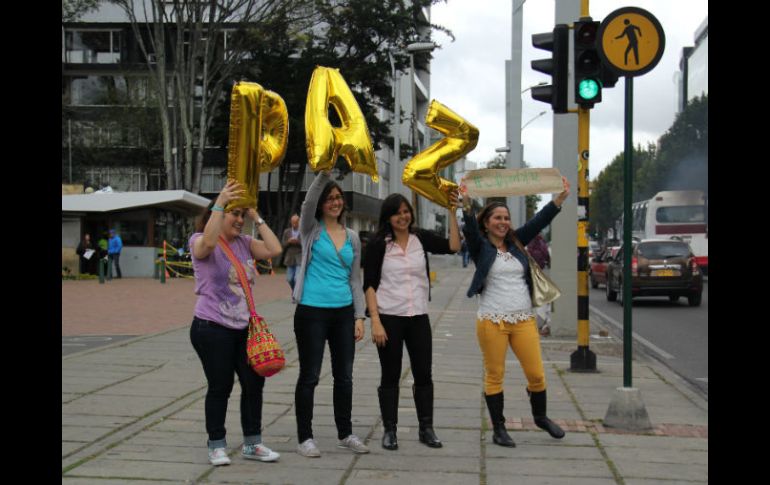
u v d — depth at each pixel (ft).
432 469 18.70
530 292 21.45
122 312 56.75
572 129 42.37
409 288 20.83
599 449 20.54
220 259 18.94
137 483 17.42
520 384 30.07
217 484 17.42
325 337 20.17
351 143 20.33
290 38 114.93
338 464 19.10
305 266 20.13
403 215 20.84
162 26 112.57
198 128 132.05
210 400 18.98
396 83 102.32
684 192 122.62
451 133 21.76
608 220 382.42
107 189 119.03
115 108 151.43
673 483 17.65
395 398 20.88
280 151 20.39
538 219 21.62
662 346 44.24
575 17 41.19
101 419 23.29
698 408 25.71
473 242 21.12
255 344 18.78
